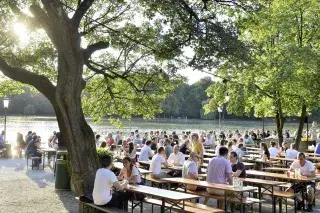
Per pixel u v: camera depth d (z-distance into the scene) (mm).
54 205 11625
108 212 8375
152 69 15320
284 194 10898
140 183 10555
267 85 21812
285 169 13906
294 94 22766
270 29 20828
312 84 22016
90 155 10297
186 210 8781
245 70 13516
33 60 15297
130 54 15297
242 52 10984
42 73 16016
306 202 12000
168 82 15492
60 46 9727
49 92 10891
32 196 12961
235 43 10891
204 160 17844
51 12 9539
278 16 21859
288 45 21625
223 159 10453
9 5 11180
